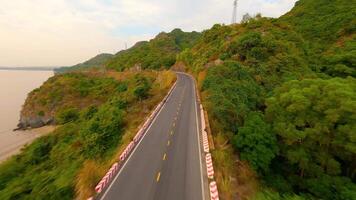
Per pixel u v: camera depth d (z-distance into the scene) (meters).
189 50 107.31
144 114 36.91
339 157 27.27
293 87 32.66
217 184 17.45
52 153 37.09
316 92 28.20
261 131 26.75
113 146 27.75
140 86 49.94
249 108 36.12
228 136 27.89
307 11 109.38
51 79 101.50
